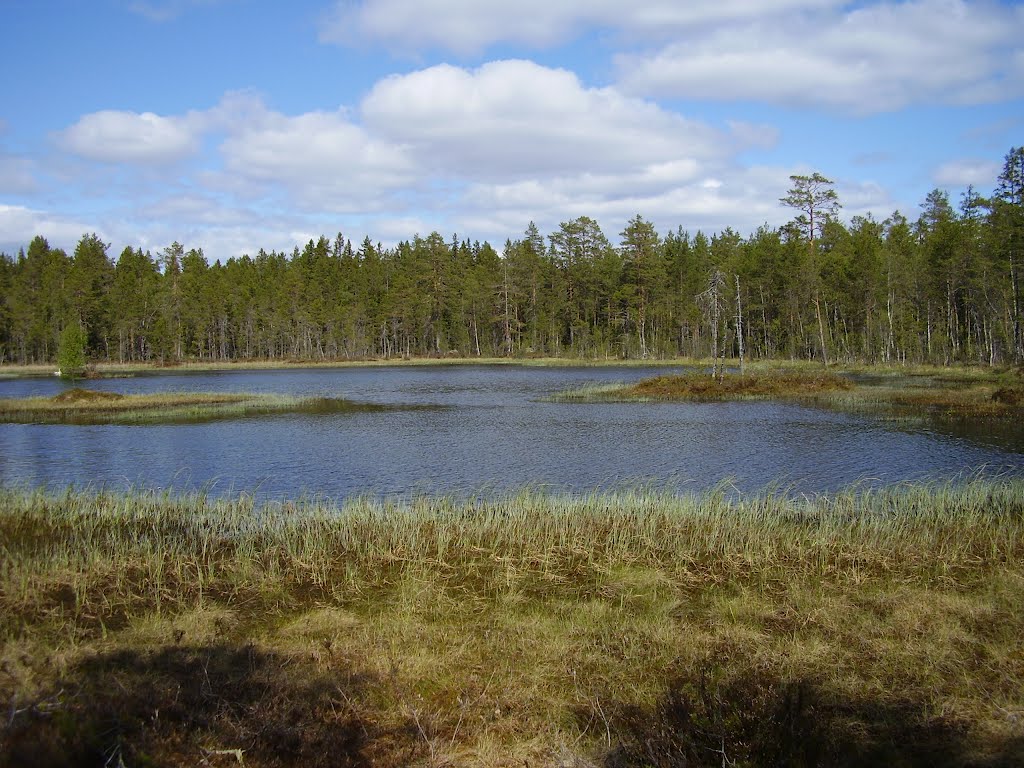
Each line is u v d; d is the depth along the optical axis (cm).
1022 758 494
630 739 524
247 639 752
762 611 827
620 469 1912
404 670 656
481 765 496
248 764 484
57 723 500
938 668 646
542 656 695
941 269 6047
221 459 2122
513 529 1198
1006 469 1811
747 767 482
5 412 3341
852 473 1805
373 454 2189
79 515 1344
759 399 3700
